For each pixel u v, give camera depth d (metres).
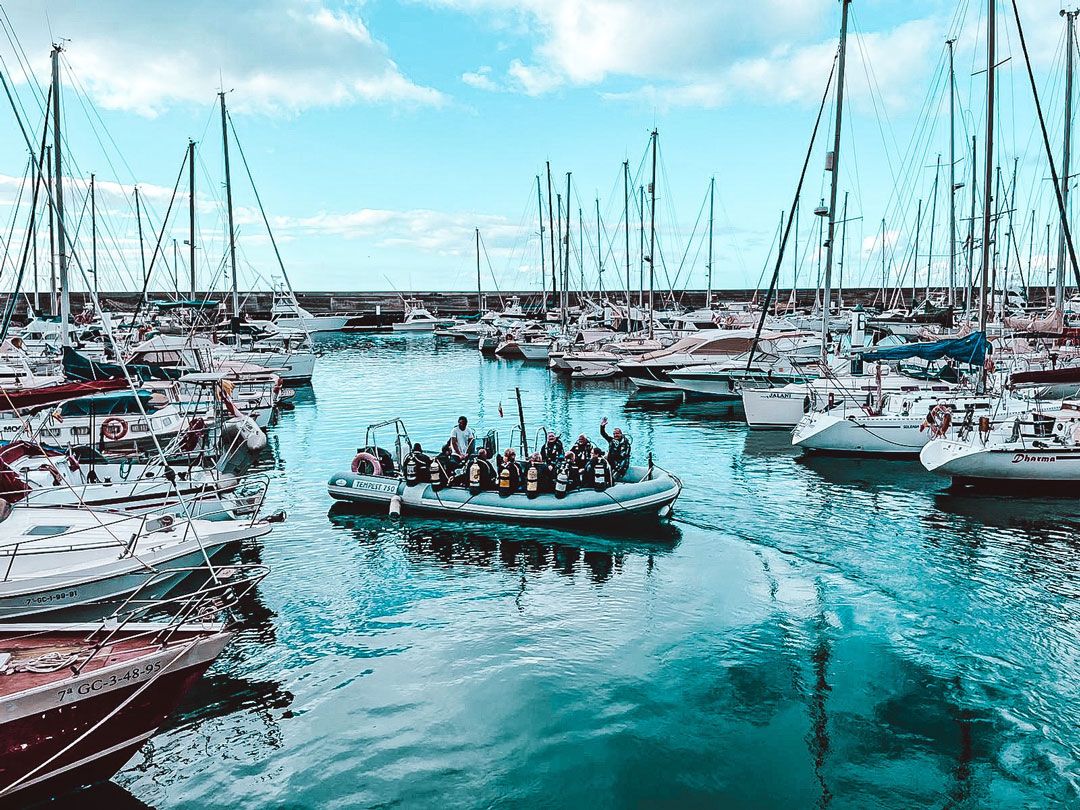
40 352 34.09
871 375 27.61
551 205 56.50
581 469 16.70
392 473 18.27
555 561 14.45
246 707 9.66
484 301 99.88
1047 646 11.03
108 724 7.32
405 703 9.75
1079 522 16.28
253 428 22.38
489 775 8.41
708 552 14.86
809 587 13.19
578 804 7.96
